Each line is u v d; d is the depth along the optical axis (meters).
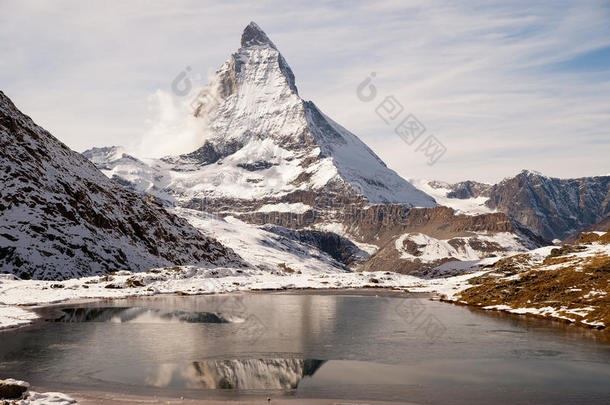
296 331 50.16
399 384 31.14
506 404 27.48
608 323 49.19
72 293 84.75
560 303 59.41
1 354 38.69
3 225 112.81
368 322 56.09
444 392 29.52
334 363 36.66
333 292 100.50
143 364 35.84
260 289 105.31
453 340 45.25
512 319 57.31
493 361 37.12
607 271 63.75
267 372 33.97
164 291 93.62
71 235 123.12
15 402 25.22
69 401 26.36
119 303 74.44
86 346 41.75
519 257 134.62
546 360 37.41
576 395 29.03
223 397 28.27
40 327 51.38
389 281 125.94
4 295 77.75
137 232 153.50
